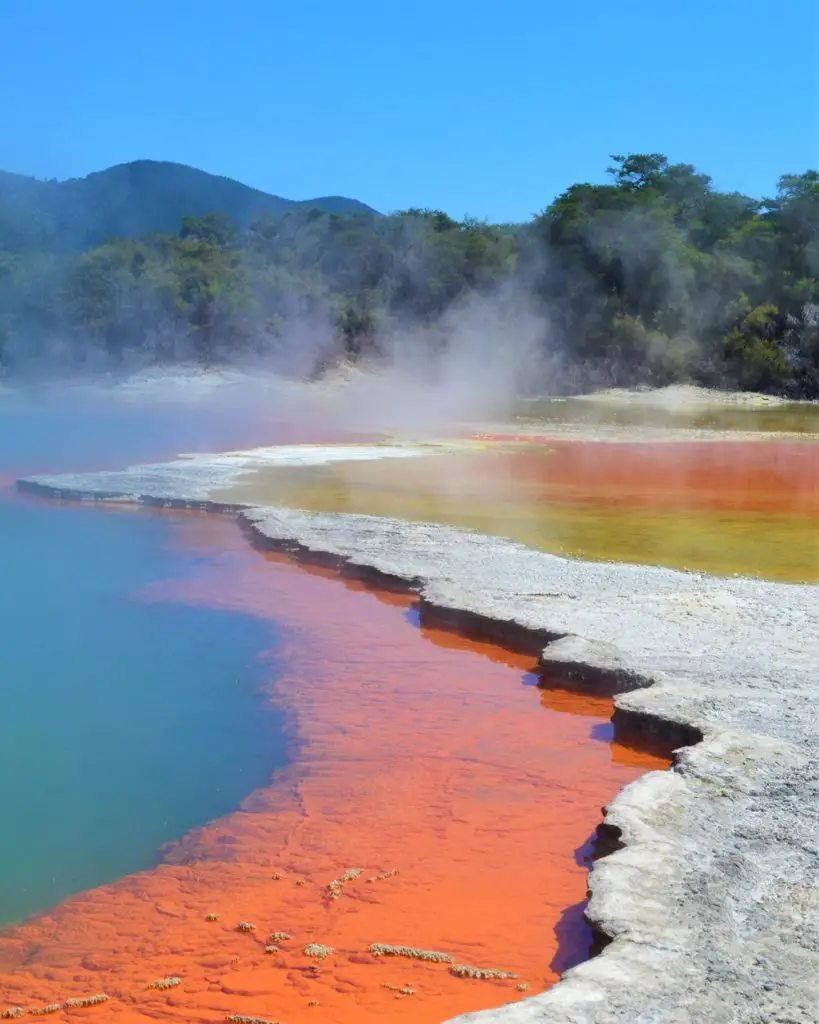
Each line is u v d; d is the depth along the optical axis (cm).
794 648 1038
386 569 1377
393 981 547
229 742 888
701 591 1259
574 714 947
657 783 709
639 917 546
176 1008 527
